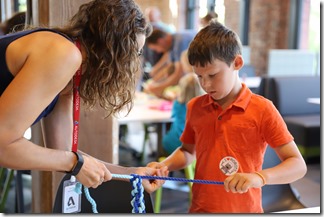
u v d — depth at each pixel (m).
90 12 1.12
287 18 6.59
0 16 3.62
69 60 1.03
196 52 1.33
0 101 0.99
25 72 1.01
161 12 6.77
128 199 1.48
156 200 2.77
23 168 1.05
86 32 1.13
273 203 2.09
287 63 5.45
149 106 3.60
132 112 3.33
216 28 1.36
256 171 1.39
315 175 3.88
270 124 1.35
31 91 1.00
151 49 4.30
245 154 1.38
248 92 1.41
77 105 1.22
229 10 6.74
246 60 6.57
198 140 1.47
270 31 6.83
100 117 1.80
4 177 3.15
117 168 1.47
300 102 4.58
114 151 1.86
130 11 1.13
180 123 2.80
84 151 1.81
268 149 1.87
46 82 1.01
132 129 5.39
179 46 4.10
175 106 2.85
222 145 1.40
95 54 1.11
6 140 0.99
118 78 1.15
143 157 4.25
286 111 4.52
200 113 1.47
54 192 1.86
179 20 7.05
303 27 6.29
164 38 4.14
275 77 4.57
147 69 4.39
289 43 6.57
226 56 1.32
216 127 1.41
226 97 1.41
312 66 5.59
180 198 3.34
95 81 1.15
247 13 6.86
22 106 0.99
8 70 1.06
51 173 1.87
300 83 4.61
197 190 1.47
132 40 1.13
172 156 1.56
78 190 1.29
